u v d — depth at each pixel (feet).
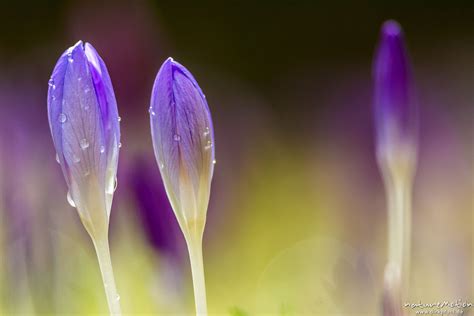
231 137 3.28
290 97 4.47
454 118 3.28
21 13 5.19
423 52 5.22
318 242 2.07
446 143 2.93
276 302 1.59
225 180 2.16
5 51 5.12
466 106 3.57
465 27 5.53
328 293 1.44
